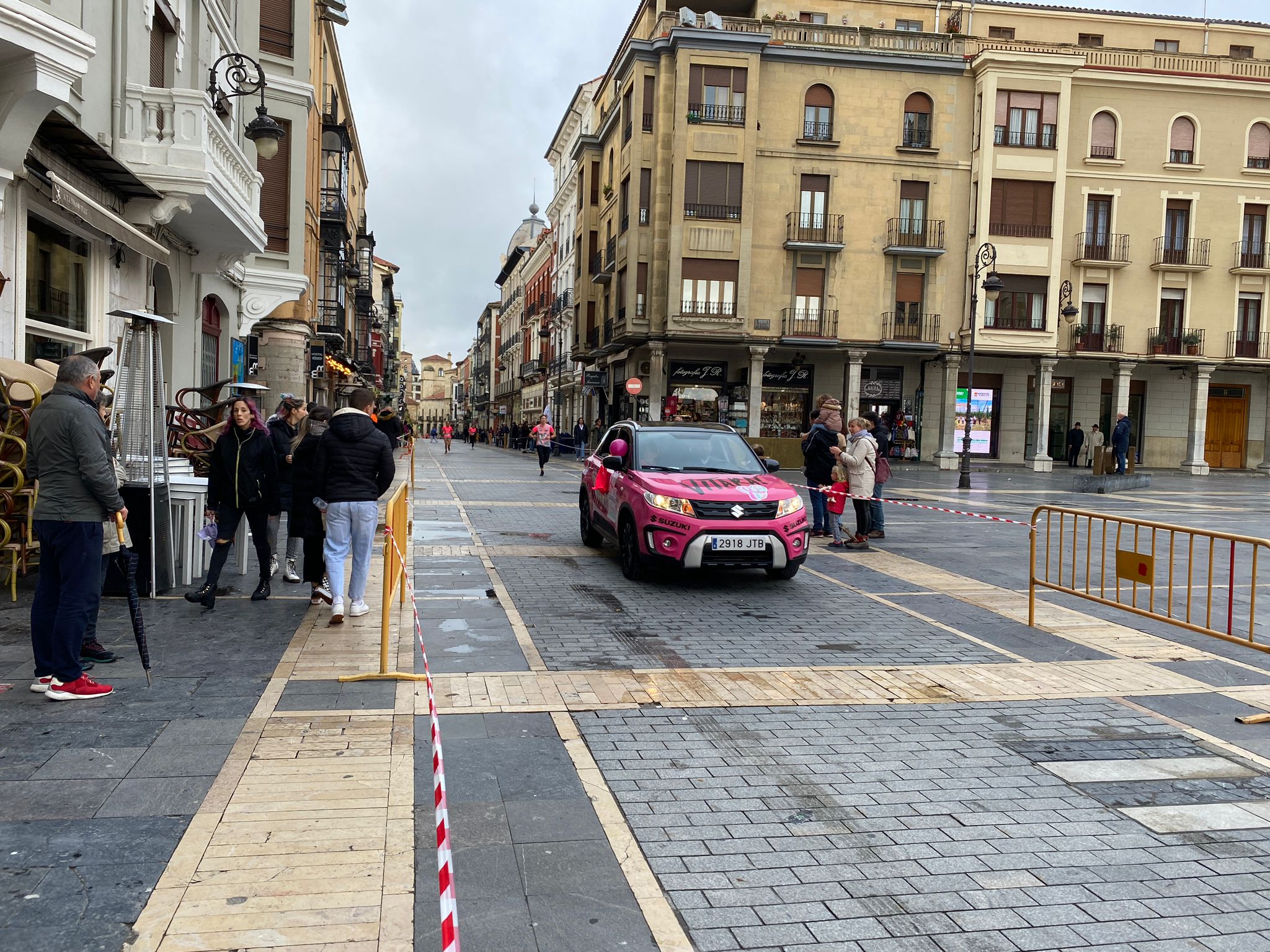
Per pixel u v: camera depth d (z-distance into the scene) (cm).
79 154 968
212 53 1572
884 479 1287
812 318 3362
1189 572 675
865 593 893
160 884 300
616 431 1114
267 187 2030
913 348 3362
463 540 1181
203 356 1698
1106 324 3503
